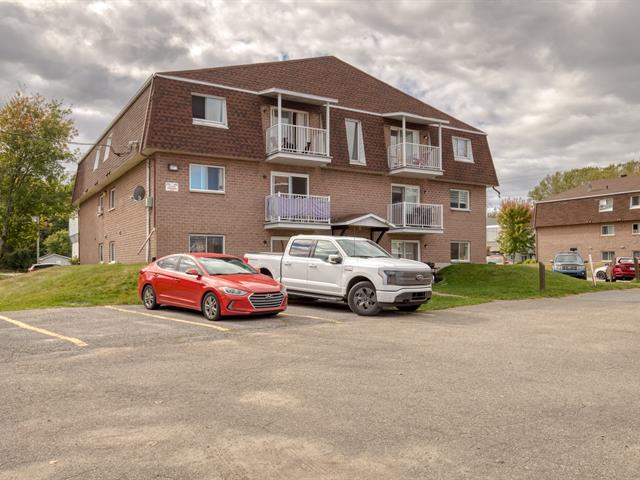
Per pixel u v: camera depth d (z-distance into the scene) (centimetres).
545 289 1864
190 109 1880
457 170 2556
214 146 1900
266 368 650
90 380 591
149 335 891
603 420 457
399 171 2327
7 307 1373
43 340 836
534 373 629
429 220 2423
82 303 1385
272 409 486
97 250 2719
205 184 1953
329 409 486
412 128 2462
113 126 2356
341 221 2145
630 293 1884
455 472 351
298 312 1238
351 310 1268
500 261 5903
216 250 1975
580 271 2800
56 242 6888
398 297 1170
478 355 734
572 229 4769
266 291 1099
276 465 362
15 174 3391
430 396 530
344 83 2398
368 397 526
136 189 1961
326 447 394
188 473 349
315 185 2194
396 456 378
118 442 403
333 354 738
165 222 1856
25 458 373
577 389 557
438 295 1664
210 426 439
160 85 1841
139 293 1310
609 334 923
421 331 954
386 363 681
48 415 468
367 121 2323
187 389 555
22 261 5266
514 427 439
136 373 624
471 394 538
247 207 2030
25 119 3378
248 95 2028
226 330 947
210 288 1088
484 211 2723
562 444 400
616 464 364
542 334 923
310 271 1312
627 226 4350
